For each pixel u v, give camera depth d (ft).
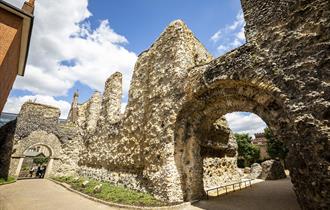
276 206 28.19
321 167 16.20
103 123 61.16
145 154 37.52
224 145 49.49
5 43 27.45
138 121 42.45
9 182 56.39
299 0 20.58
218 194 37.24
